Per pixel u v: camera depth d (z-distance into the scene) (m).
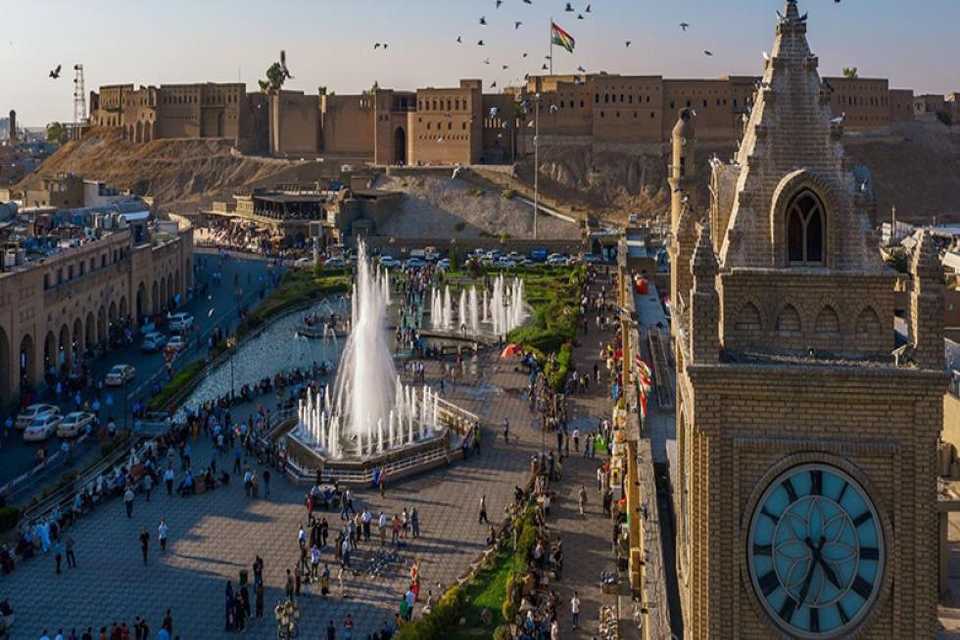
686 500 32.06
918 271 27.70
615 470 74.19
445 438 98.56
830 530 28.17
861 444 27.81
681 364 34.28
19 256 119.75
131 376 124.38
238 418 107.56
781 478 28.17
